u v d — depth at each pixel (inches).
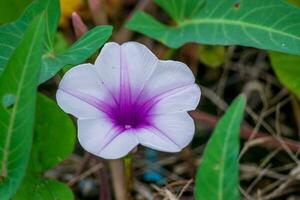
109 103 10.7
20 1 13.5
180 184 13.7
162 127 10.5
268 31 12.8
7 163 10.4
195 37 13.5
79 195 14.5
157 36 13.7
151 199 13.7
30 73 9.9
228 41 13.1
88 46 11.6
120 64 10.8
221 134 9.9
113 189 14.1
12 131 10.1
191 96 10.8
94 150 10.1
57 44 14.5
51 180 11.8
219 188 10.0
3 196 10.4
